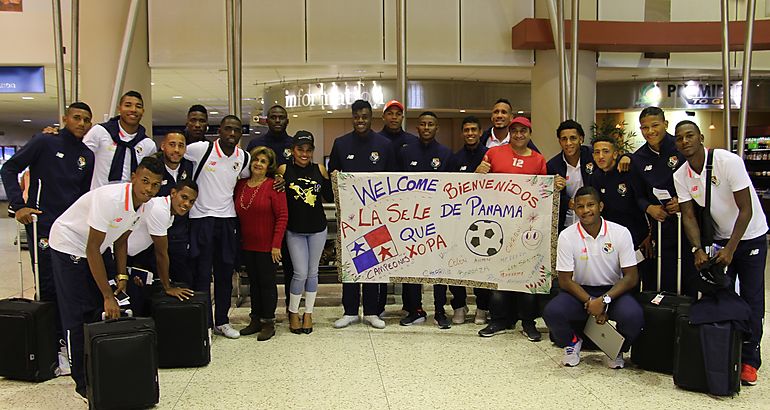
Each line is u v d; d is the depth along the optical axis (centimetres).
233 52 556
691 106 1181
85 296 312
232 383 336
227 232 418
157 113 1706
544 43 771
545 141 817
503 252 424
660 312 346
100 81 702
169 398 313
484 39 811
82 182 364
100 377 281
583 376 345
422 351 395
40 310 340
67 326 307
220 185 411
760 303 331
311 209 428
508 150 429
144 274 373
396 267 438
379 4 791
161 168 296
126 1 704
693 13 870
